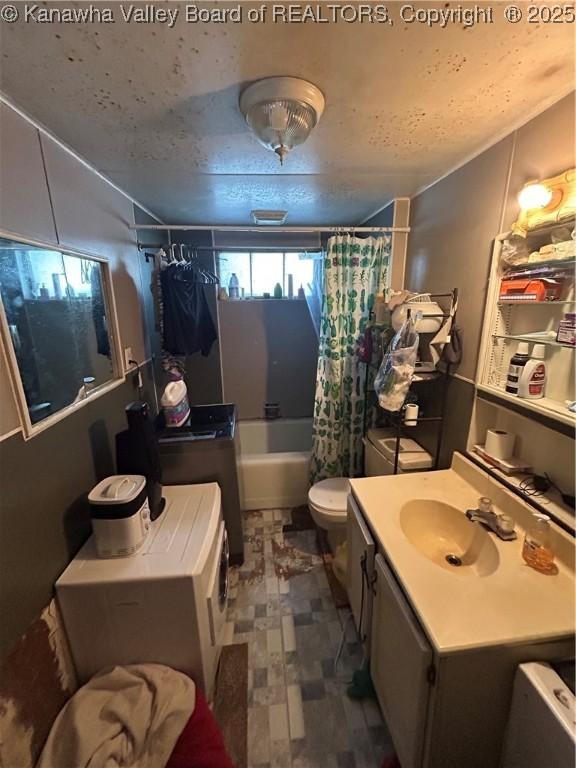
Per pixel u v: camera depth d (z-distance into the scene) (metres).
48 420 1.11
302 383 3.33
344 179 1.68
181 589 1.16
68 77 0.88
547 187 1.04
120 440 1.44
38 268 1.11
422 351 1.80
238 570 2.00
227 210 2.29
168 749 0.98
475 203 1.42
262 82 0.91
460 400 1.58
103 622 1.16
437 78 0.92
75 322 1.34
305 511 2.56
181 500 1.60
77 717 1.03
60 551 1.15
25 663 0.96
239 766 1.17
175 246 2.38
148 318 2.25
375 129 1.20
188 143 1.26
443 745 0.90
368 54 0.82
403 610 0.96
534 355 1.19
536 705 0.78
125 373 1.80
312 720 1.29
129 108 1.03
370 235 2.33
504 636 0.82
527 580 0.99
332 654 1.53
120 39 0.76
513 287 1.22
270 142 1.06
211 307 3.05
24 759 0.93
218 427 1.99
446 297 1.65
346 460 2.46
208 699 1.31
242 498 2.46
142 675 1.16
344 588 1.84
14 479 0.94
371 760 1.18
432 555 1.30
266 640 1.59
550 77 0.93
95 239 1.51
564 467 1.18
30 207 1.07
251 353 3.22
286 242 2.97
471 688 0.85
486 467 1.41
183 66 0.85
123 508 1.19
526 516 1.17
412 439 2.01
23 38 0.75
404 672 0.98
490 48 0.81
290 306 3.16
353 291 2.19
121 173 1.56
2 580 0.89
